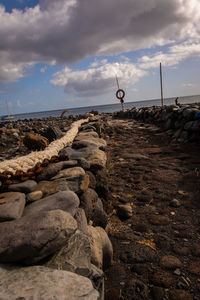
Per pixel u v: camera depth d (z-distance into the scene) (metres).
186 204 3.34
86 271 1.45
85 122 9.83
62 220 1.42
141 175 4.67
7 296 1.04
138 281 1.99
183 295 1.82
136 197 3.67
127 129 11.17
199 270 2.07
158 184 4.14
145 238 2.60
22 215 1.62
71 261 1.43
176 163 5.29
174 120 9.06
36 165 2.52
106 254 2.12
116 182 4.36
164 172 4.74
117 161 5.81
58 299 1.07
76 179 2.22
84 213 1.95
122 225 2.89
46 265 1.34
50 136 6.75
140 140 8.45
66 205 1.72
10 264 1.25
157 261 2.22
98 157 3.33
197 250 2.34
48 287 1.12
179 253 2.32
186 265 2.15
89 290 1.17
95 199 2.39
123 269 2.15
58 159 2.89
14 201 1.70
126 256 2.31
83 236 1.62
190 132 7.40
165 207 3.30
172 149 6.64
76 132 6.62
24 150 7.22
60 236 1.36
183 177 4.38
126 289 1.92
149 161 5.64
